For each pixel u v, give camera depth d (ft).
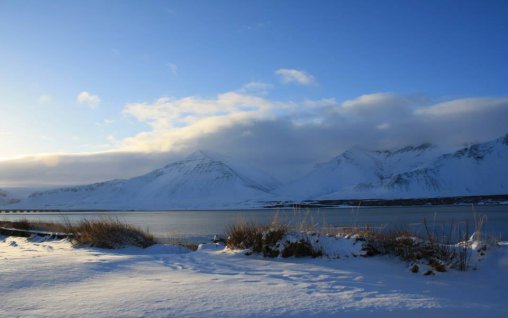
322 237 36.35
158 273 27.53
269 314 16.87
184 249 48.21
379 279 25.91
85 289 21.36
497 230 123.65
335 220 210.18
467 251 30.76
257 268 30.27
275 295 20.29
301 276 26.71
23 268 27.22
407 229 38.09
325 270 29.17
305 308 17.87
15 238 63.52
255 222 42.98
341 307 18.20
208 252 39.78
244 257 36.09
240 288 21.97
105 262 31.40
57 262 30.58
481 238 34.22
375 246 34.14
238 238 39.81
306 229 39.40
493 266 28.84
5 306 17.71
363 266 30.55
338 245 35.06
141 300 18.76
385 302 19.38
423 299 20.27
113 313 16.56
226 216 386.52
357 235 36.04
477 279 26.18
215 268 30.19
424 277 26.81
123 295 19.79
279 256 35.22
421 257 30.37
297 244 35.04
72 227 61.05
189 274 27.25
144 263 32.17
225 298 19.40
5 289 21.16
